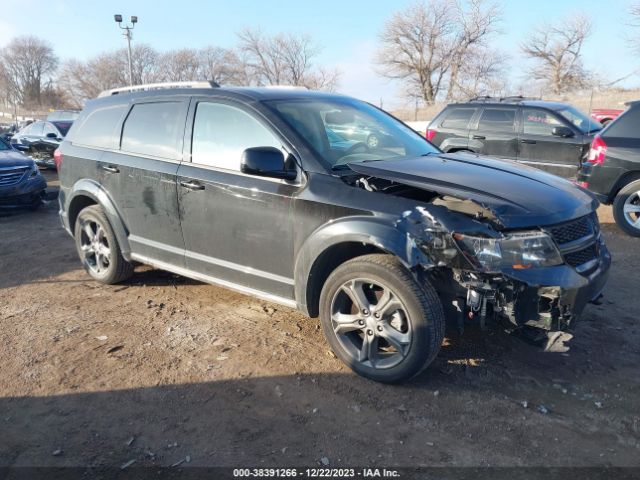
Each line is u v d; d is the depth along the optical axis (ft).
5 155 31.17
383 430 10.02
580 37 151.74
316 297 12.50
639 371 11.82
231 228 13.33
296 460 9.27
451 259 10.23
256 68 196.65
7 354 13.08
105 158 16.43
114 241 16.79
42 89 272.10
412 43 169.89
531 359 12.34
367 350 11.51
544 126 31.60
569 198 11.50
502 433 9.85
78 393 11.38
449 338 13.24
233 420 10.39
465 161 13.44
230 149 13.52
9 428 10.28
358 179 11.81
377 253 11.71
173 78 216.13
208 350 13.08
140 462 9.30
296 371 12.06
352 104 15.46
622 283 17.16
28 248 22.71
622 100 105.70
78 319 15.02
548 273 10.19
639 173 23.26
